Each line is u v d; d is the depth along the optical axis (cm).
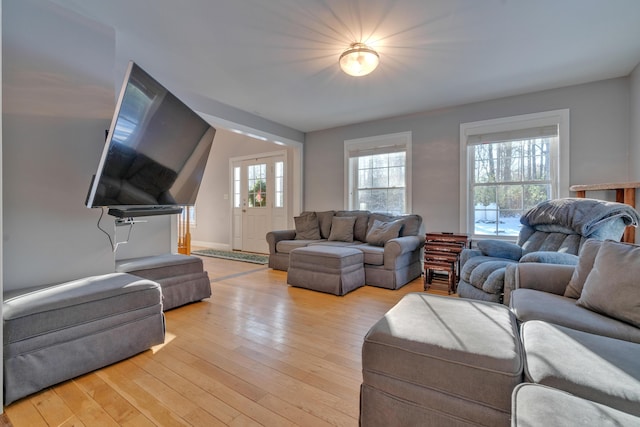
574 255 221
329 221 476
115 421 132
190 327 233
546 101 346
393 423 112
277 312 268
